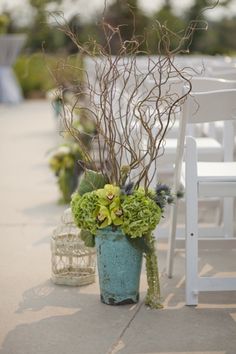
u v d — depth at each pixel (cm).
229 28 1431
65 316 353
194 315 354
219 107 351
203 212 585
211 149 491
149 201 354
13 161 876
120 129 475
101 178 371
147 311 359
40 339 325
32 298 379
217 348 314
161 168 599
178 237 474
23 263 443
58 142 1032
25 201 634
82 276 399
